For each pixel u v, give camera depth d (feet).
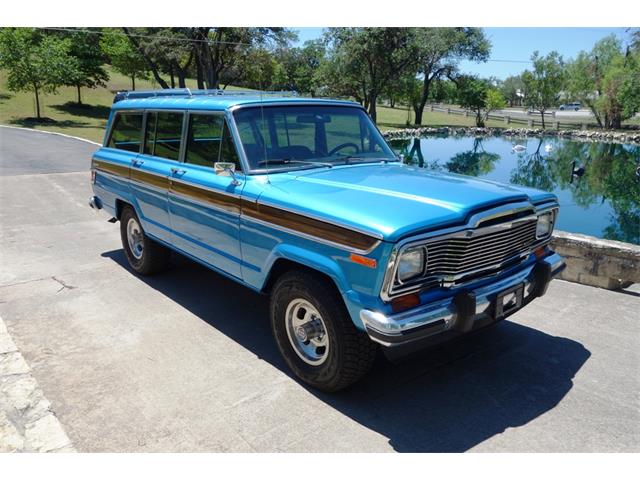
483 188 12.32
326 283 11.46
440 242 10.44
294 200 11.77
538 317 16.42
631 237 48.78
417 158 106.42
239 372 13.19
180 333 15.33
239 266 13.93
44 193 37.81
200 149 15.26
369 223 10.11
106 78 156.46
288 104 14.89
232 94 17.10
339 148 15.40
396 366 13.52
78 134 92.84
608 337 15.10
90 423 11.07
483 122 210.38
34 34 142.72
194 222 15.51
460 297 10.82
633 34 187.83
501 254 11.79
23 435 10.66
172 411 11.51
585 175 87.66
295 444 10.48
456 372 13.23
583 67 198.49
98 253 23.35
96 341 14.79
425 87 189.26
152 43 121.19
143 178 17.98
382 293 9.97
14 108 129.08
